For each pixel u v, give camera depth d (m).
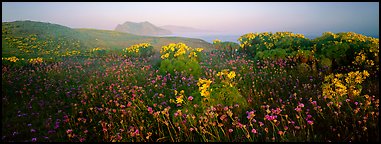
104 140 5.80
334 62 11.11
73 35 39.34
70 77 12.62
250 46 18.81
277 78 9.90
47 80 11.66
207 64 14.88
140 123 6.41
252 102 7.29
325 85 6.76
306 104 6.75
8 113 7.53
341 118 5.56
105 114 7.29
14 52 23.61
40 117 7.41
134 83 10.98
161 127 6.18
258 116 6.32
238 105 6.34
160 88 9.68
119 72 13.20
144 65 15.89
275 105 6.95
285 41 15.99
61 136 6.03
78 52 25.14
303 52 11.91
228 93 6.70
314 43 14.77
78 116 7.53
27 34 34.25
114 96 8.70
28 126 6.70
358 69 10.01
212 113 5.57
